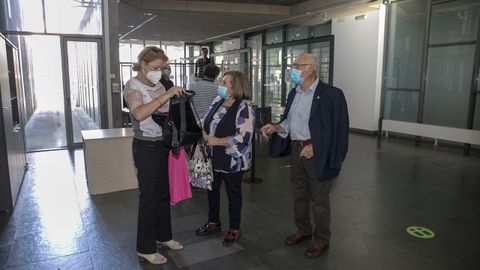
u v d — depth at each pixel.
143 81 2.31
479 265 2.48
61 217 3.34
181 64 9.23
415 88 7.25
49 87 14.07
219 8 8.22
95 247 2.75
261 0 8.13
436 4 6.66
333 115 2.40
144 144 2.32
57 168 5.09
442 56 6.70
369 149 6.43
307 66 2.41
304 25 9.58
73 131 6.54
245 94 2.60
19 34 5.94
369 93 7.99
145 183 2.36
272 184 4.39
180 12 8.12
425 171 4.93
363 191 4.07
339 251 2.68
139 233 2.46
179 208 3.58
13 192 3.65
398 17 7.44
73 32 6.23
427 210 3.51
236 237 2.81
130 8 7.67
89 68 6.94
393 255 2.62
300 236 2.80
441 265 2.48
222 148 2.62
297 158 2.62
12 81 4.41
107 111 6.47
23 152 4.79
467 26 6.25
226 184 2.74
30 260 2.56
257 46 11.61
